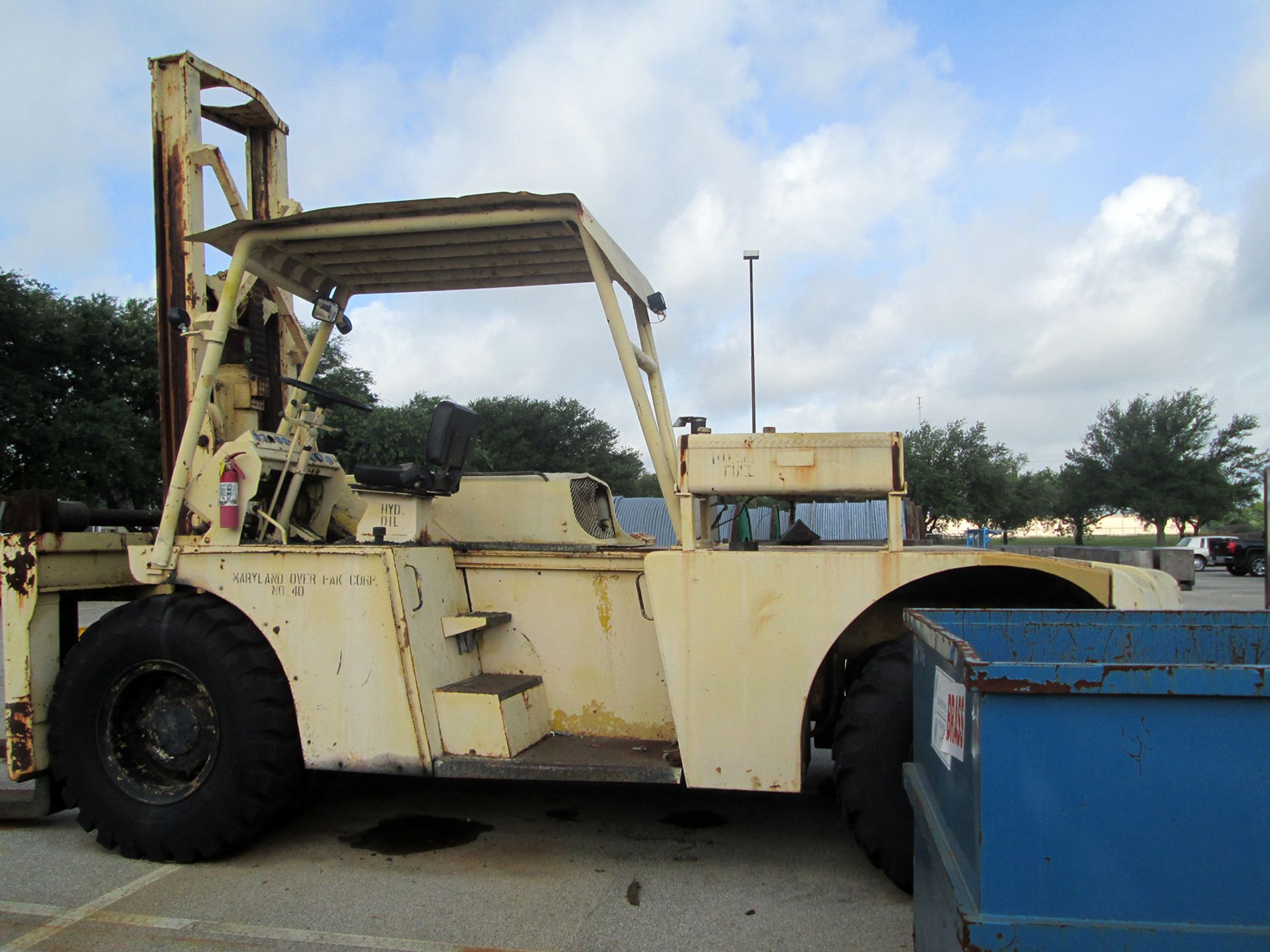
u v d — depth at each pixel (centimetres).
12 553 386
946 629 229
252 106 502
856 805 320
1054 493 4397
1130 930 169
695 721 323
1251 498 4122
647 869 349
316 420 421
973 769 181
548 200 359
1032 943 172
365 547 356
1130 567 331
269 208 512
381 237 398
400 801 444
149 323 2648
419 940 287
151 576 375
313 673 356
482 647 388
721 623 323
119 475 2369
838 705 367
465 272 444
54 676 397
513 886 332
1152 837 170
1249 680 166
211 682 356
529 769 333
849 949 279
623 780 328
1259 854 167
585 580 378
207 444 436
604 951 279
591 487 448
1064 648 257
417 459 1758
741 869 349
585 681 376
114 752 373
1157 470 4109
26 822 422
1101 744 172
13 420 2220
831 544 431
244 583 366
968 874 186
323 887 333
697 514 361
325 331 446
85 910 314
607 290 359
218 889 333
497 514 425
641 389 363
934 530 3450
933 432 3656
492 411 4116
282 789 359
